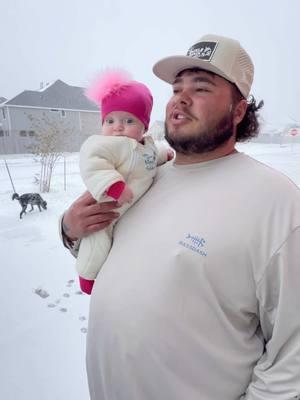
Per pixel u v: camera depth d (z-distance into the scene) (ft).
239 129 4.81
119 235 4.50
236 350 3.39
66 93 113.91
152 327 3.42
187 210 3.78
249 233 3.22
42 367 7.56
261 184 3.51
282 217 3.17
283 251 3.04
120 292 3.80
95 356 4.15
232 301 3.28
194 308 3.30
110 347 3.82
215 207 3.57
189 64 4.06
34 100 107.45
